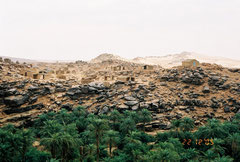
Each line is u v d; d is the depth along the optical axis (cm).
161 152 2606
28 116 4631
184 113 5472
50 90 5791
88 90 6062
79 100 5788
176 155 2717
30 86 5469
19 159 2861
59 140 2650
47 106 5225
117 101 5584
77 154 3188
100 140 3697
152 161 2589
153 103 5447
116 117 4425
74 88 5988
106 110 5178
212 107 5691
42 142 2745
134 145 3209
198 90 6481
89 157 3241
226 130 3709
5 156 2533
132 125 4078
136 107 5191
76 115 4634
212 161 2750
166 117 5250
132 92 6091
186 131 4031
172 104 5744
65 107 5294
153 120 5078
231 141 3353
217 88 6456
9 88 5038
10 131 3159
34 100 5200
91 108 5391
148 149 3472
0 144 2556
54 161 2414
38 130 4134
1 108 4616
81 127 4219
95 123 3209
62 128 3123
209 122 3988
